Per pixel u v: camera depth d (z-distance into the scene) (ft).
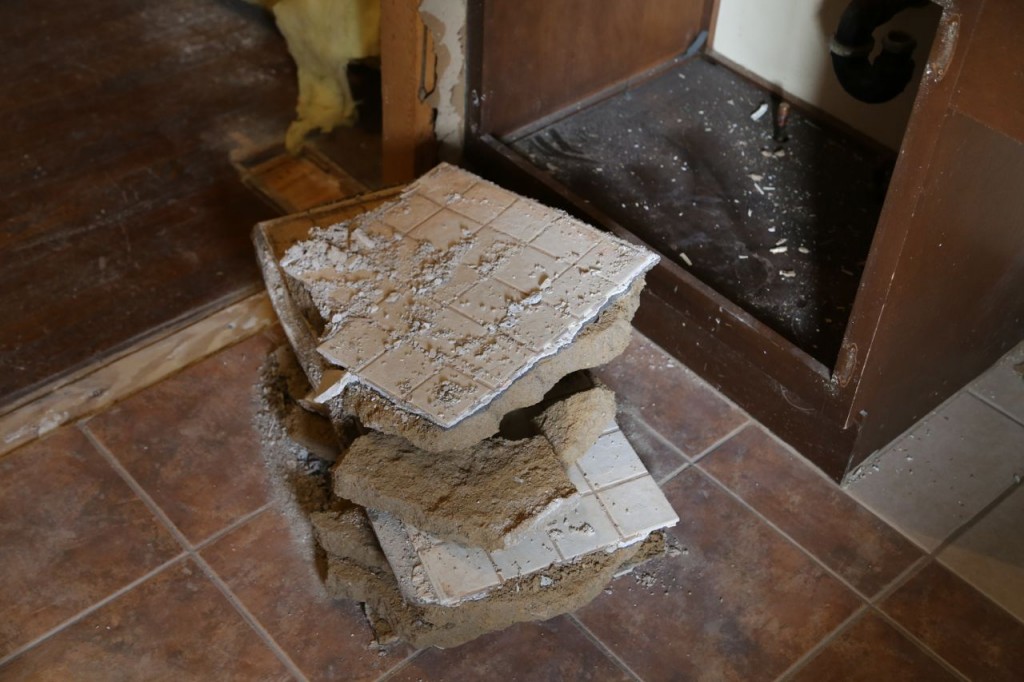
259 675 6.01
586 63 8.84
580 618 6.31
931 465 7.25
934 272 6.16
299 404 7.16
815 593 6.49
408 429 5.73
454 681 6.01
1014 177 6.03
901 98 8.40
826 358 6.97
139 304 8.25
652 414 7.50
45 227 8.92
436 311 6.16
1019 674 6.13
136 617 6.25
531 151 8.64
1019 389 7.75
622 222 8.03
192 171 9.60
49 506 6.79
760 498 7.01
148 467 7.05
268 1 11.12
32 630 6.16
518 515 5.78
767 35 9.17
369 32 9.35
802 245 7.91
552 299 6.21
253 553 6.60
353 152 9.95
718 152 8.74
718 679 6.06
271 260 6.83
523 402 6.00
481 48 7.92
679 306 7.52
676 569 6.57
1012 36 4.77
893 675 6.10
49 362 7.75
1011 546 6.78
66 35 11.18
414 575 5.85
